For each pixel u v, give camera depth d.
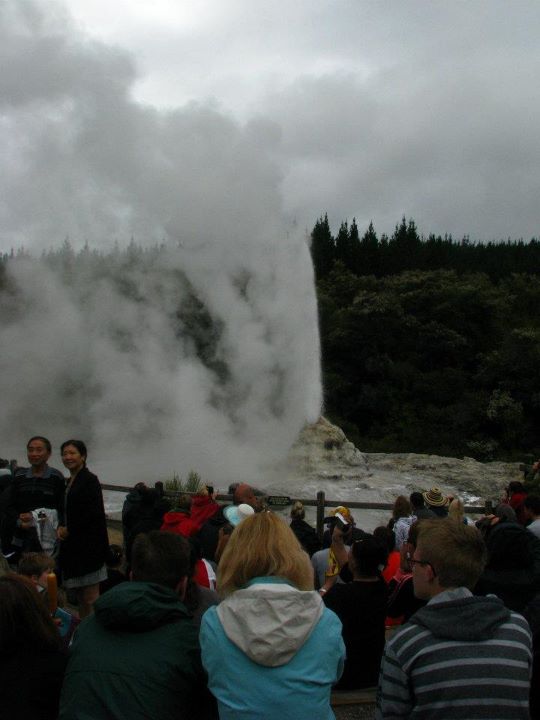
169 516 5.57
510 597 3.38
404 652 2.15
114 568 5.27
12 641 2.29
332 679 2.15
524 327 37.62
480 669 2.08
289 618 2.09
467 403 35.28
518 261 63.69
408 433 35.28
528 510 5.11
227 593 2.27
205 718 2.31
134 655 2.19
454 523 2.38
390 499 14.84
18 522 4.83
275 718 2.04
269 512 2.41
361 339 38.41
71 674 2.21
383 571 4.84
